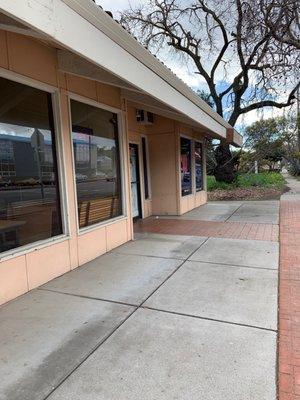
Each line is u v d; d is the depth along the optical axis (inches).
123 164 265.6
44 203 190.4
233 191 684.7
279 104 714.2
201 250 241.4
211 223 347.3
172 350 115.6
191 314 141.6
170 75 219.3
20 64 168.7
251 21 577.3
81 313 145.9
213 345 117.9
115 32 150.0
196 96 283.0
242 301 152.9
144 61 184.4
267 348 115.0
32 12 102.8
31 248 175.2
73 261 206.8
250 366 105.7
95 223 235.1
